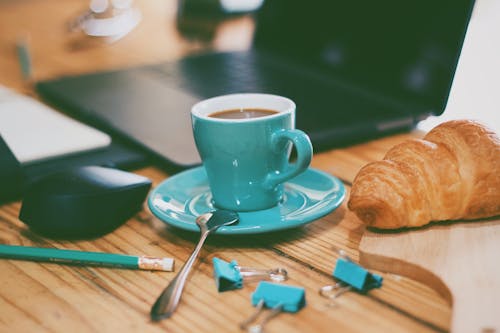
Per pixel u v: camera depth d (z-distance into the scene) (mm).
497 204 640
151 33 1429
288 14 1051
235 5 1512
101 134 827
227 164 674
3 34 1524
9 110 911
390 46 885
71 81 1042
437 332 556
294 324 566
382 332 557
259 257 646
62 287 618
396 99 880
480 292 568
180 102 913
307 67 1012
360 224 688
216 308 585
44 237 691
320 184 719
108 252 663
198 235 682
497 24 1499
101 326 576
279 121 668
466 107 1058
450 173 639
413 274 606
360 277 592
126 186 695
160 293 606
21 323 582
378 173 646
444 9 822
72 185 682
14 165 747
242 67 1036
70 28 1490
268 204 693
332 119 833
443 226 651
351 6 940
